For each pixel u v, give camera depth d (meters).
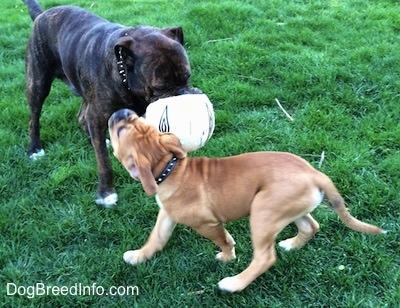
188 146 1.41
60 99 2.38
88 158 1.99
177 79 1.49
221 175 1.35
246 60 2.53
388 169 1.79
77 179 1.87
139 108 1.66
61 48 1.82
